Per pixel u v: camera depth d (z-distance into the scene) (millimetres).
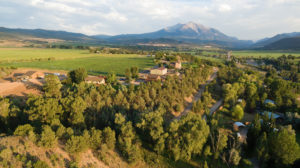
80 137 41219
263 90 102562
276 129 61125
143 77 147875
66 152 40938
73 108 58906
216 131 60312
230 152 49656
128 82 127312
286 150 46500
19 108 59625
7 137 39125
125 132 49156
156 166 46562
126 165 44594
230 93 92938
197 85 120188
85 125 54312
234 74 151875
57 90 77062
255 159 52969
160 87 96875
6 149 34000
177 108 83188
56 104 57406
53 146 39906
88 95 71125
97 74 158250
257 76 158625
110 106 66875
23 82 103312
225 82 130625
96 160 42875
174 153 47188
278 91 93438
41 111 51531
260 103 95250
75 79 108312
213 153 52031
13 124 52031
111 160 44156
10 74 136625
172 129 51219
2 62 198625
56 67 183000
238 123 71812
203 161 50156
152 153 50062
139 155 45875
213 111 88250
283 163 47656
